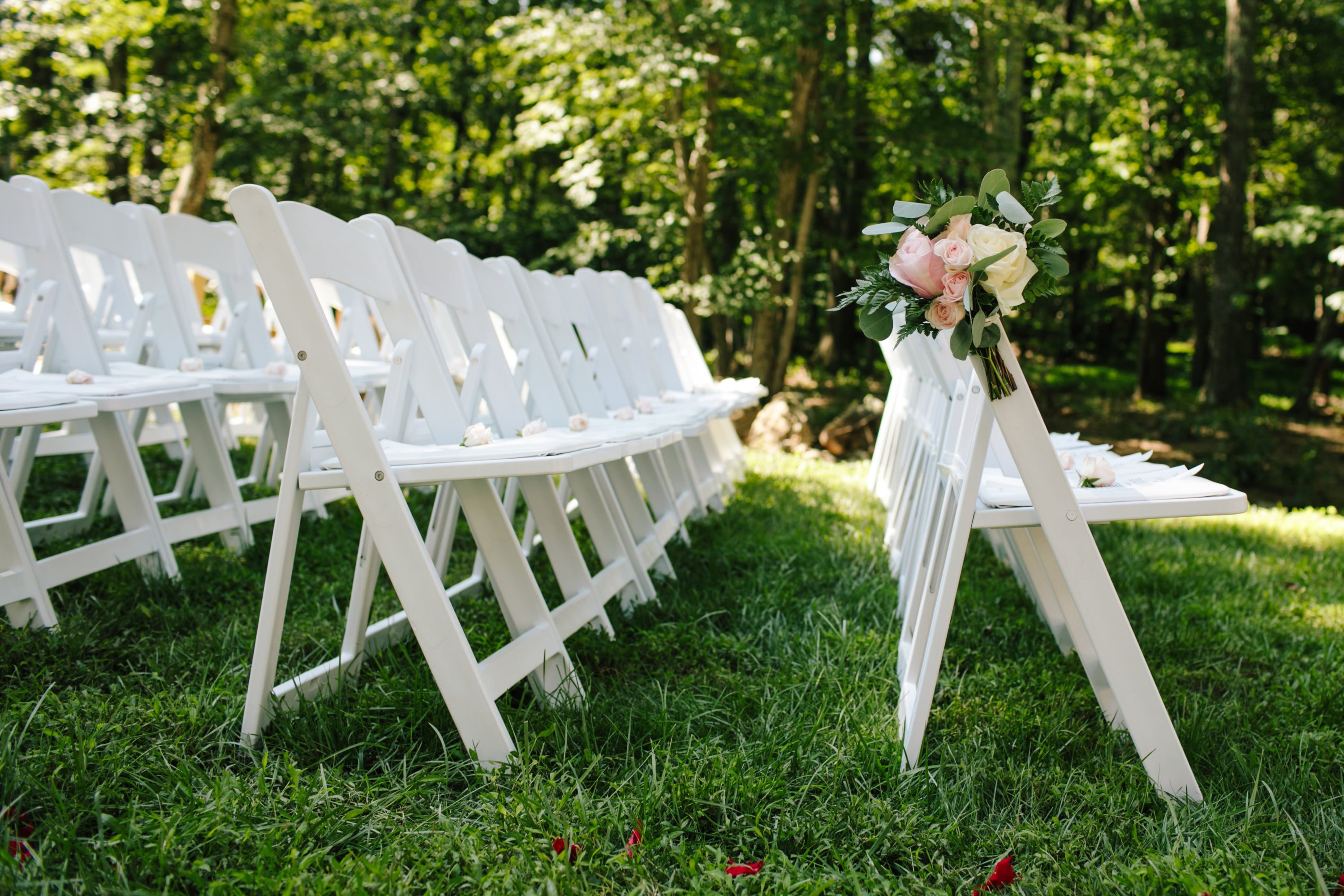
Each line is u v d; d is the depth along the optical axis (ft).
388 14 44.34
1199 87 40.01
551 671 6.97
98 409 7.25
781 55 29.35
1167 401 46.44
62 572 7.91
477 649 7.78
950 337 5.88
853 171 44.65
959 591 10.24
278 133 40.98
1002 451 7.07
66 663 6.81
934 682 6.15
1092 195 46.57
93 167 37.86
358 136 43.27
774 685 7.33
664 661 8.01
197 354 11.49
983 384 5.91
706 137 31.63
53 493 12.94
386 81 44.37
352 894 4.31
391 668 7.17
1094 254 59.57
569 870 4.58
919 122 33.14
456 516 8.96
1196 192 46.60
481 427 6.74
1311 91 42.45
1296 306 57.21
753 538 12.75
